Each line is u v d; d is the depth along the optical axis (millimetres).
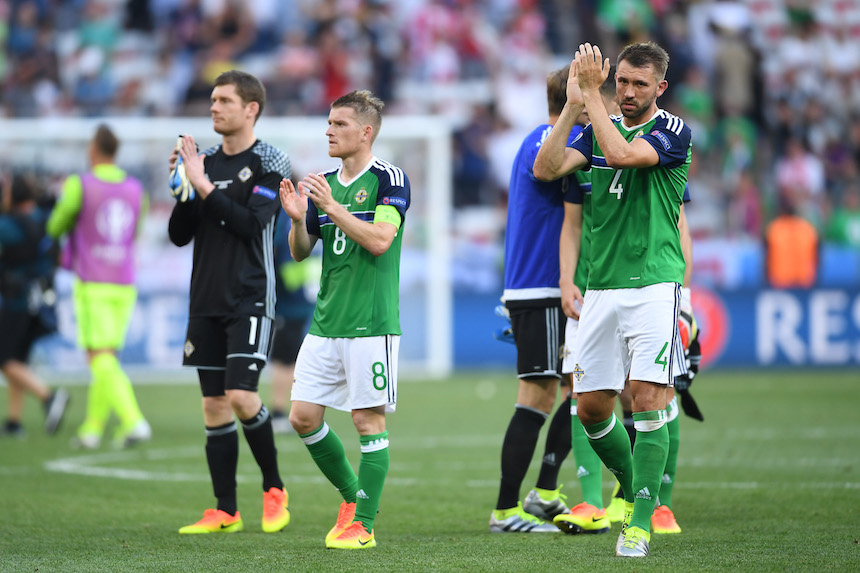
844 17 78812
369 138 18750
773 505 22469
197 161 20156
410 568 15883
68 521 21406
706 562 16125
